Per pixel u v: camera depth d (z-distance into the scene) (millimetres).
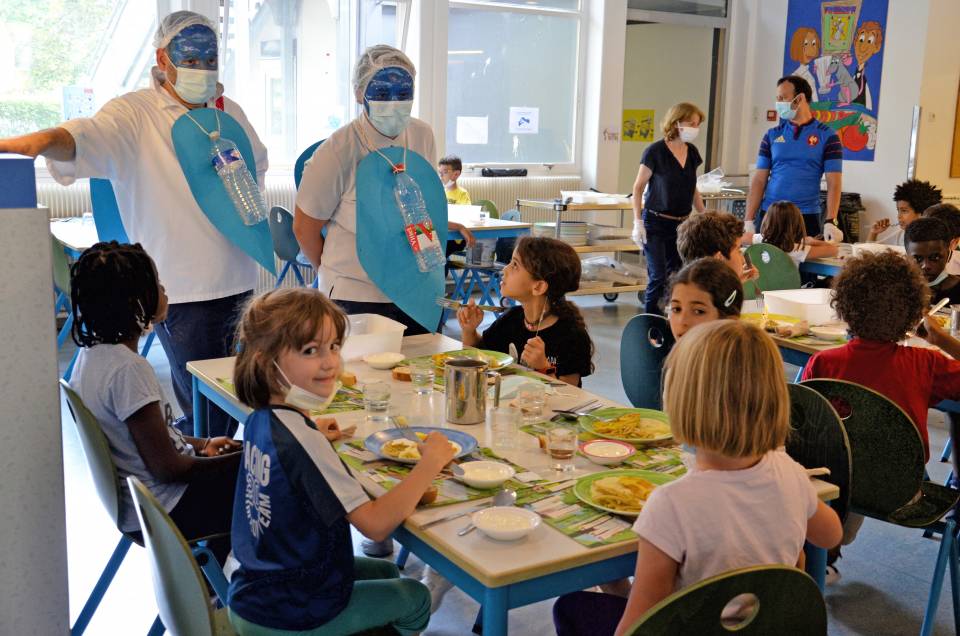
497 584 1379
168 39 2885
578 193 7160
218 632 1606
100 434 1905
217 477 2117
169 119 2936
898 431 2180
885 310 2381
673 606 1155
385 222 3090
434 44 7578
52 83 6125
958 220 4137
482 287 6574
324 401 1596
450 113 8008
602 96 8547
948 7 7832
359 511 1527
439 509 1618
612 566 1508
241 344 1607
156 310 2117
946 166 8242
